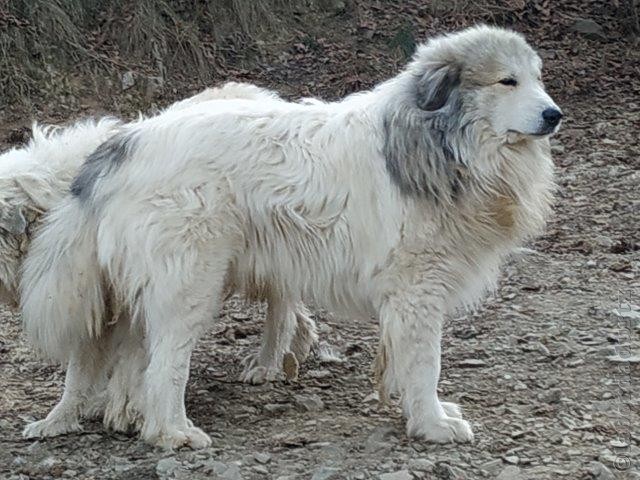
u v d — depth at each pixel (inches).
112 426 268.2
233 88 314.8
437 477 231.0
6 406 289.9
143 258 249.6
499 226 257.1
